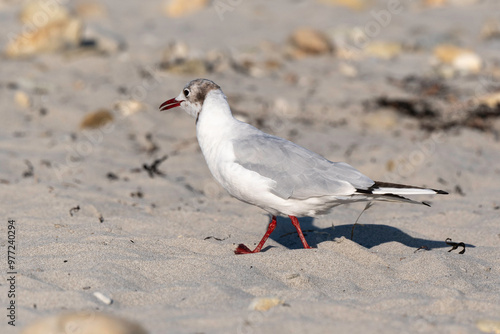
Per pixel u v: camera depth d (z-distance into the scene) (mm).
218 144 8078
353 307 6215
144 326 5715
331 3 29812
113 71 18953
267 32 25156
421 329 5770
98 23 26516
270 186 7562
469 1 29859
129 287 6797
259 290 6715
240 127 8180
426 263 7699
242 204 10633
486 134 14852
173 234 8930
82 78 18141
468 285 7062
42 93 16641
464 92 17641
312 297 6531
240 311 6062
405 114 16266
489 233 9125
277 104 16516
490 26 24078
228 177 7801
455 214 10055
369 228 9344
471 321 6039
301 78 19375
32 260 7398
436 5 29750
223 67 19781
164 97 16812
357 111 16516
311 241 8922
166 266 7328
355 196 7465
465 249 8547
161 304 6391
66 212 9492
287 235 9195
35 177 11242
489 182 11984
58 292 6395
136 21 27531
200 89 8391
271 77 19500
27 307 6105
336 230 9328
